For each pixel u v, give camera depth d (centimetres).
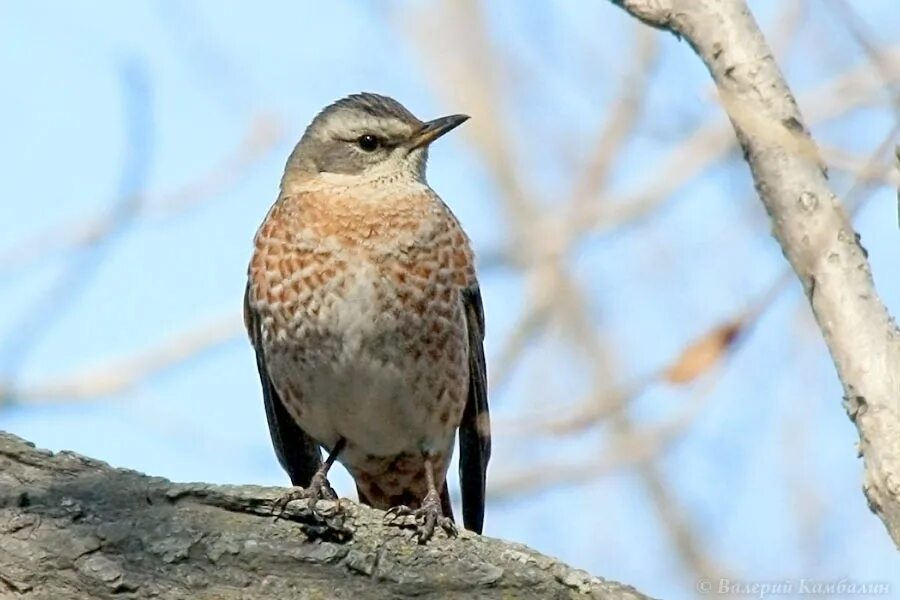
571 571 787
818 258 597
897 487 539
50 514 794
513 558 793
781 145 615
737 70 654
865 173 600
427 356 1151
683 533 1168
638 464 1191
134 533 789
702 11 669
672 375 711
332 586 789
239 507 802
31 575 773
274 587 785
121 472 820
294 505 799
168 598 776
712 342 705
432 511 819
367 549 798
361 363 1142
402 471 1205
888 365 568
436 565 793
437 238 1152
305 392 1173
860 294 587
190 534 790
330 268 1134
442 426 1177
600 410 854
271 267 1155
